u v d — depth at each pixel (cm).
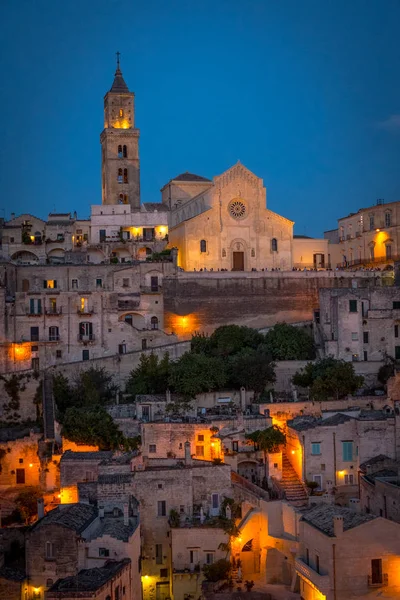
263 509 9356
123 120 18912
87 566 8131
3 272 13938
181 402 11894
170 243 17388
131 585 8244
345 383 12175
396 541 7850
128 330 13975
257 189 16662
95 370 12988
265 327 14588
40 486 10656
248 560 9494
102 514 8994
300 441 10712
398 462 10644
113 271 14675
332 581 7756
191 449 10831
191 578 9050
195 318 14838
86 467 9912
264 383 12575
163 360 12800
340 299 13550
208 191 16600
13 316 13650
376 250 17150
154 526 9562
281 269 16612
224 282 15025
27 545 8181
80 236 16800
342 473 10756
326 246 17612
